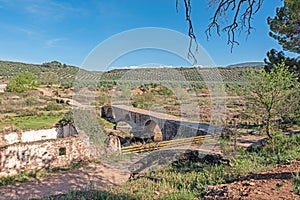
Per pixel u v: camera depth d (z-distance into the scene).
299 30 10.20
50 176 9.48
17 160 9.84
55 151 10.66
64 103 30.50
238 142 10.90
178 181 6.77
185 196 5.21
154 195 5.75
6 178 9.12
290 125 12.72
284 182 4.91
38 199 6.97
